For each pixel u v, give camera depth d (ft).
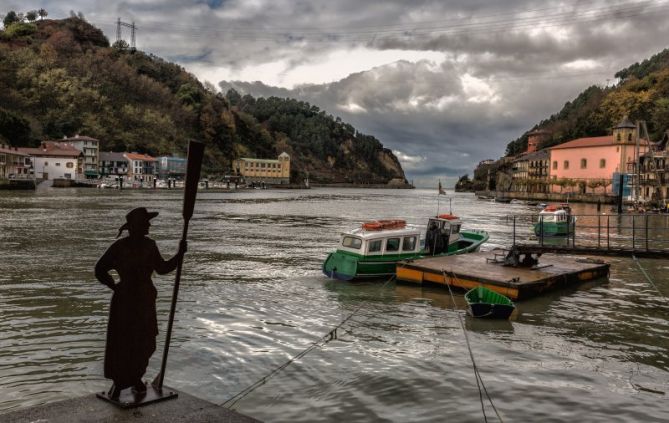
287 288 69.67
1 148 393.50
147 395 20.01
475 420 32.17
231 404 33.63
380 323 53.57
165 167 570.87
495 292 59.16
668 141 350.23
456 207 325.83
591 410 33.94
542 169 527.40
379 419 31.99
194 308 56.90
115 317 19.67
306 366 40.60
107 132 610.65
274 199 372.99
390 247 77.51
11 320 50.03
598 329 53.01
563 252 73.77
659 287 74.33
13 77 595.88
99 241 109.09
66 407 18.89
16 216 165.58
